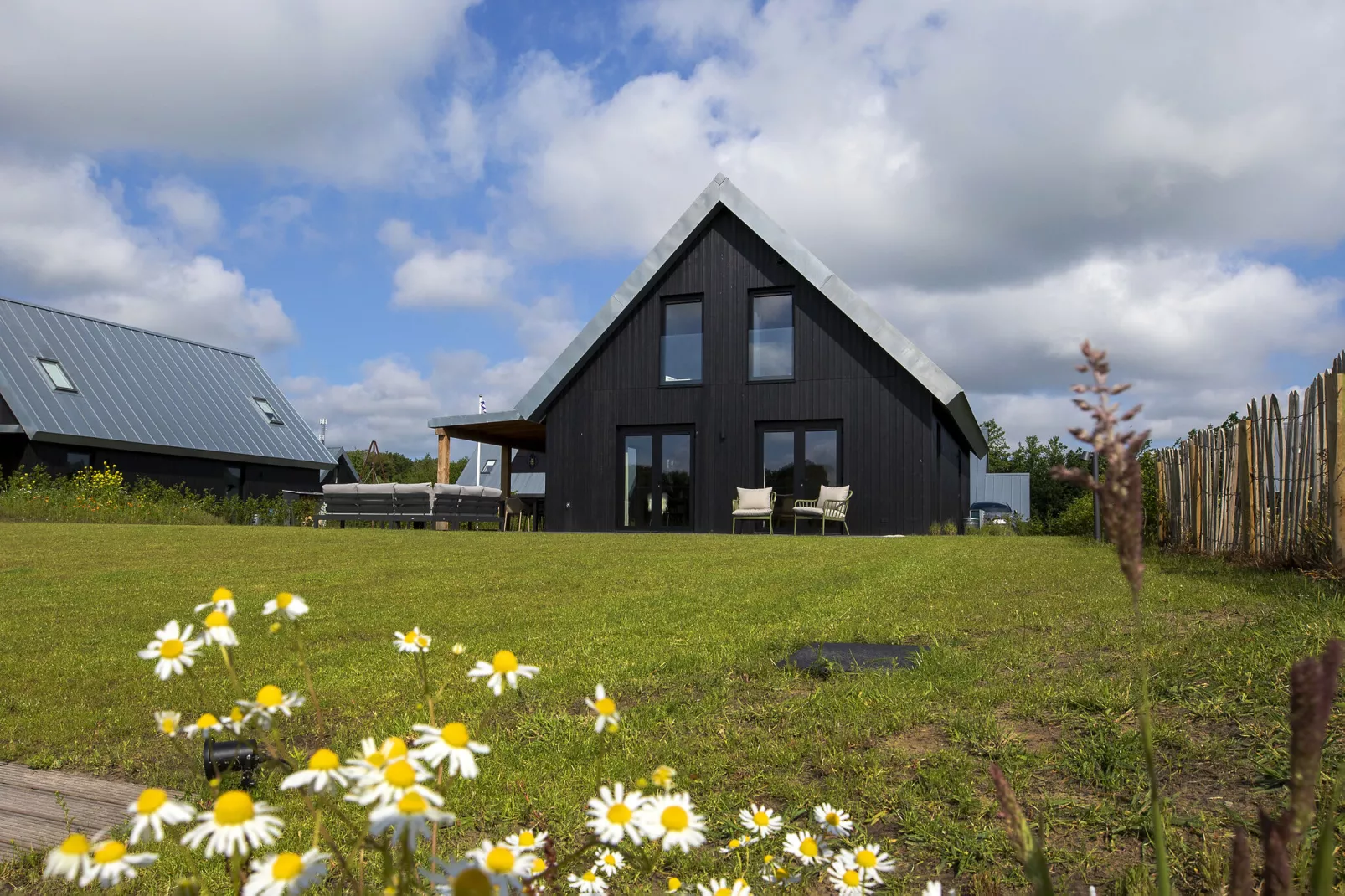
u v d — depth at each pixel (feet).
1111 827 6.73
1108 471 2.25
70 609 19.54
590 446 55.98
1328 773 6.71
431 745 2.89
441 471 61.62
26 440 74.18
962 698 10.14
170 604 20.16
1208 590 16.72
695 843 3.52
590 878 4.27
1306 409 18.43
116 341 90.68
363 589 22.53
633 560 28.76
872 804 7.57
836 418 51.06
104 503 61.36
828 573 24.12
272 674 13.53
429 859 4.09
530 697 11.67
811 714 10.00
